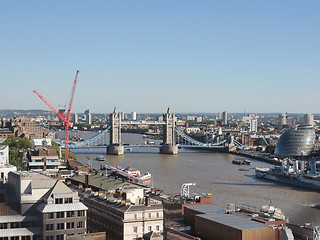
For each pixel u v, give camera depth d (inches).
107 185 7514.8
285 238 3476.9
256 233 3459.6
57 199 5472.4
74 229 5477.4
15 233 5324.8
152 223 6003.9
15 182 6003.9
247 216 4170.8
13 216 5462.6
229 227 3528.5
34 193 5595.5
